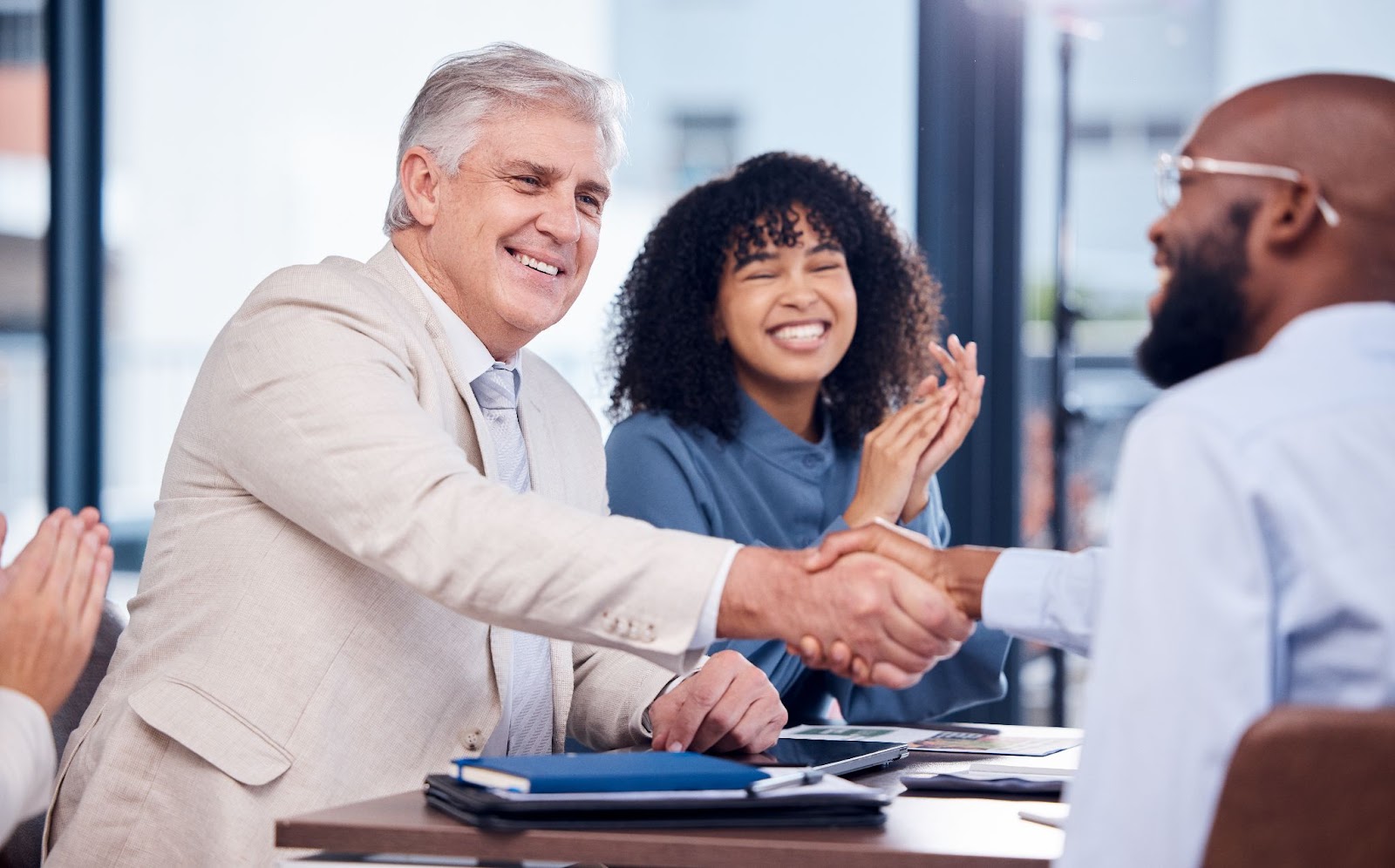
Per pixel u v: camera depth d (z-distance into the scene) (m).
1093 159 3.28
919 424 2.17
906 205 3.40
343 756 1.50
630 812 1.12
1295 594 0.91
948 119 3.37
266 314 1.53
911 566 1.33
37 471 4.02
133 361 3.96
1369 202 1.01
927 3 3.36
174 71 3.86
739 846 1.08
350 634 1.52
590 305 3.09
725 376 2.33
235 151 3.83
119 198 3.94
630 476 2.24
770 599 1.31
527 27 3.54
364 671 1.52
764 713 1.59
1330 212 1.02
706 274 2.33
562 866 1.20
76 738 1.56
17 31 3.94
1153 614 0.91
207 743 1.46
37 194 3.96
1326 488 0.91
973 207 3.37
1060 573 1.28
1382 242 1.02
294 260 3.79
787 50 3.43
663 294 2.34
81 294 3.97
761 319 2.27
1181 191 1.08
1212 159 1.06
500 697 1.60
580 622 1.33
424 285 1.75
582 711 1.77
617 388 2.45
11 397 4.01
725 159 3.45
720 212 2.30
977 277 3.38
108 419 4.00
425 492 1.37
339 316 1.52
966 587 1.31
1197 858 0.88
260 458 1.47
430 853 1.11
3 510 4.02
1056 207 3.33
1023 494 3.40
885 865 1.08
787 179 2.30
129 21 3.88
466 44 3.58
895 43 3.39
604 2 3.50
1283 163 1.03
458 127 1.71
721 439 2.31
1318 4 3.12
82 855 1.46
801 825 1.15
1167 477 0.92
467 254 1.71
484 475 1.63
